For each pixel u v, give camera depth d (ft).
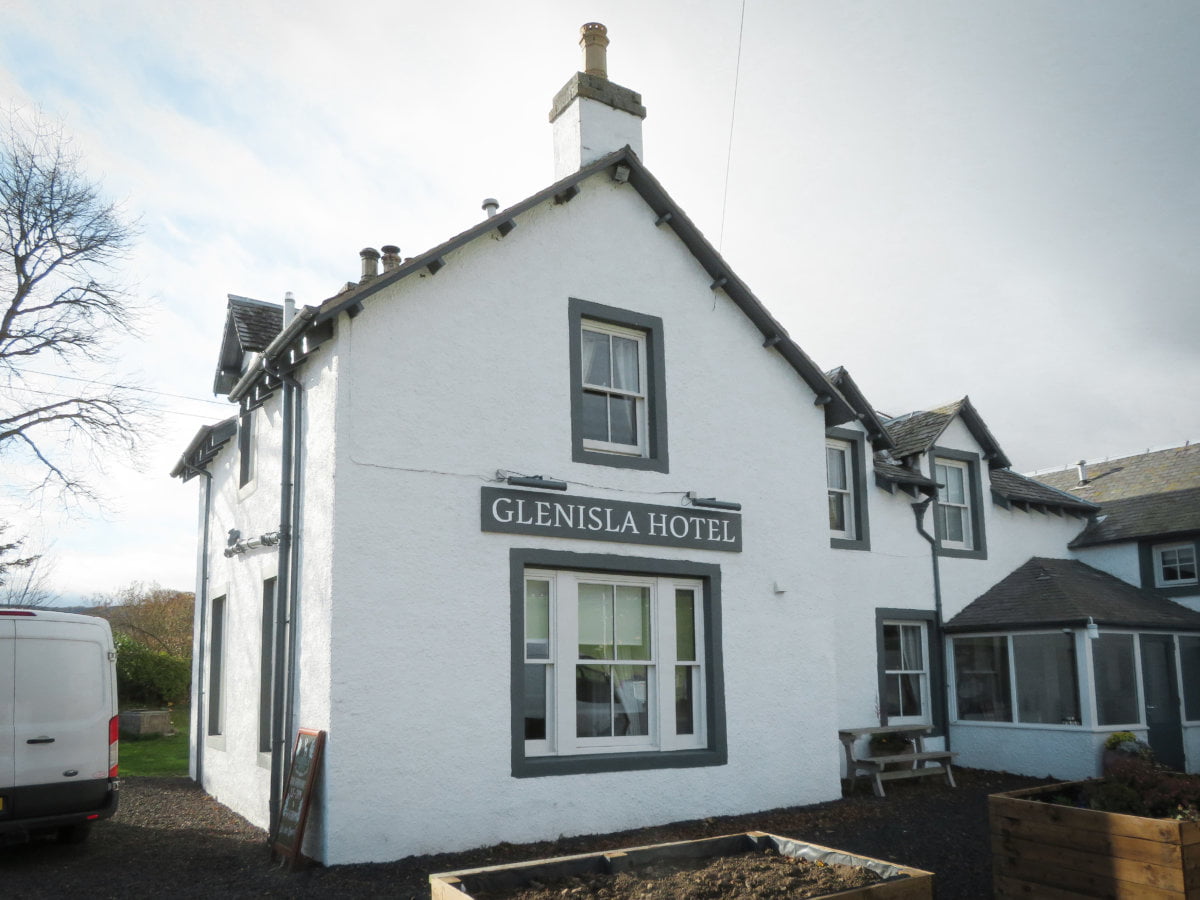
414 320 30.19
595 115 36.65
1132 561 55.36
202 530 45.75
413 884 24.66
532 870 17.79
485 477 30.71
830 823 33.09
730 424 37.01
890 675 47.60
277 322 39.73
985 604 50.26
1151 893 19.35
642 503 33.91
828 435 46.91
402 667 28.12
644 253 36.01
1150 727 47.34
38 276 66.90
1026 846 21.90
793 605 37.40
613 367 35.14
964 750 48.37
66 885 24.89
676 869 18.62
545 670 31.65
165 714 62.49
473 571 29.91
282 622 30.09
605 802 31.14
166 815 34.91
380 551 28.32
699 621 35.17
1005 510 54.44
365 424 28.76
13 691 27.55
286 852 26.48
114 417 67.92
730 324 37.96
